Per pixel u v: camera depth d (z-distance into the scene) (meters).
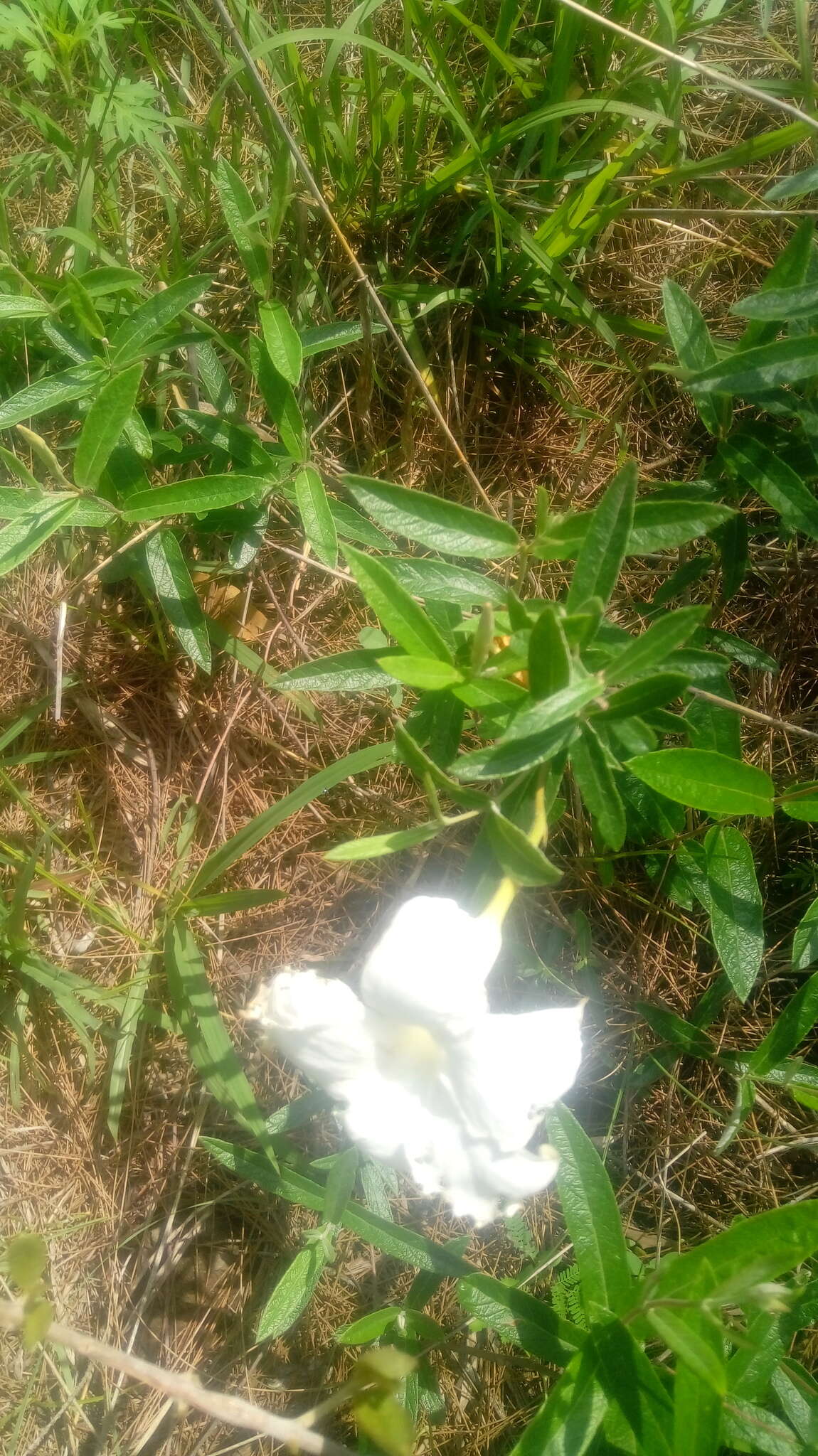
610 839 0.26
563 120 0.40
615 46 0.38
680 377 0.35
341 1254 0.38
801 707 0.42
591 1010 0.39
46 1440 0.36
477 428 0.43
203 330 0.38
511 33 0.37
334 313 0.42
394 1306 0.34
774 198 0.29
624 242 0.43
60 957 0.40
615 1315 0.27
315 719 0.39
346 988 0.24
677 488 0.35
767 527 0.36
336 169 0.40
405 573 0.29
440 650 0.26
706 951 0.40
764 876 0.41
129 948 0.40
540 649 0.24
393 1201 0.38
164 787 0.41
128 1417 0.37
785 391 0.32
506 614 0.29
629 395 0.38
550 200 0.39
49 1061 0.39
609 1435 0.26
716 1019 0.40
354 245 0.42
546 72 0.38
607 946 0.40
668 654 0.25
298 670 0.31
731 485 0.35
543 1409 0.26
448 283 0.42
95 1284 0.38
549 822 0.31
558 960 0.40
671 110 0.35
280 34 0.35
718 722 0.34
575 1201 0.28
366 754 0.34
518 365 0.42
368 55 0.37
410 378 0.41
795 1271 0.32
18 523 0.32
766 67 0.43
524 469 0.43
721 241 0.42
